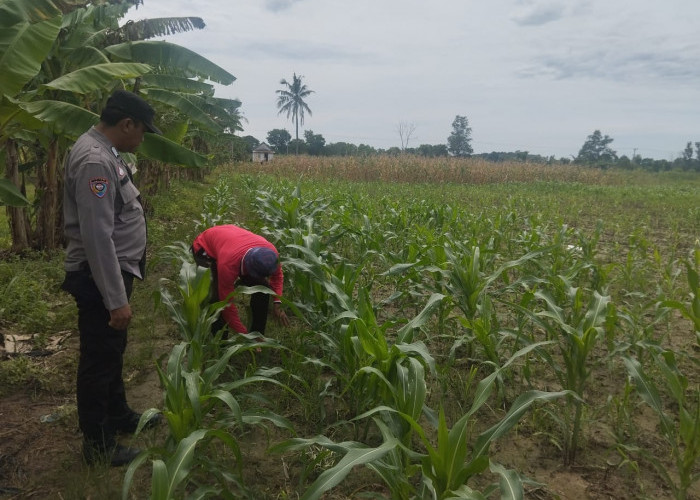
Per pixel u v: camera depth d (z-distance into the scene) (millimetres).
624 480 2820
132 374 3947
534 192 22562
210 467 2439
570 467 2936
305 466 2826
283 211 6625
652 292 6059
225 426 2553
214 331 4273
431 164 30078
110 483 2693
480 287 3861
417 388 2338
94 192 2455
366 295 3410
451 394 3689
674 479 2818
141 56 7836
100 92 8117
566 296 4555
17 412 3391
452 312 5207
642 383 2658
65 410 3340
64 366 4043
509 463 2965
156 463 1858
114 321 2551
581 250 6375
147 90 9312
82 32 7395
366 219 6766
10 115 5945
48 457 2924
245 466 2863
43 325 4742
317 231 6355
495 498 2660
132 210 2783
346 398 3561
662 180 44719
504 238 8000
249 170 30734
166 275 6668
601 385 3893
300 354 3607
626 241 10328
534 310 4832
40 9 5191
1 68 5281
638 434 3250
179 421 2309
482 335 3346
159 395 3652
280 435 3178
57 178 7707
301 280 4184
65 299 5648
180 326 3156
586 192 23406
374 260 6797
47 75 7176
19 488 2650
